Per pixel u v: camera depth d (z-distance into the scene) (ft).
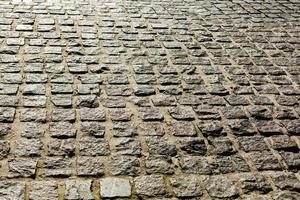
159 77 18.26
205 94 17.19
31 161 12.09
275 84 18.75
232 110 16.12
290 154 13.64
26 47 19.98
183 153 13.15
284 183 12.19
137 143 13.43
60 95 15.90
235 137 14.34
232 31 25.32
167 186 11.62
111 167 12.16
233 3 32.04
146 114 15.21
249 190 11.76
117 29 23.77
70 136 13.43
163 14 27.58
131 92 16.70
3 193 10.78
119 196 11.09
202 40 23.31
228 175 12.33
